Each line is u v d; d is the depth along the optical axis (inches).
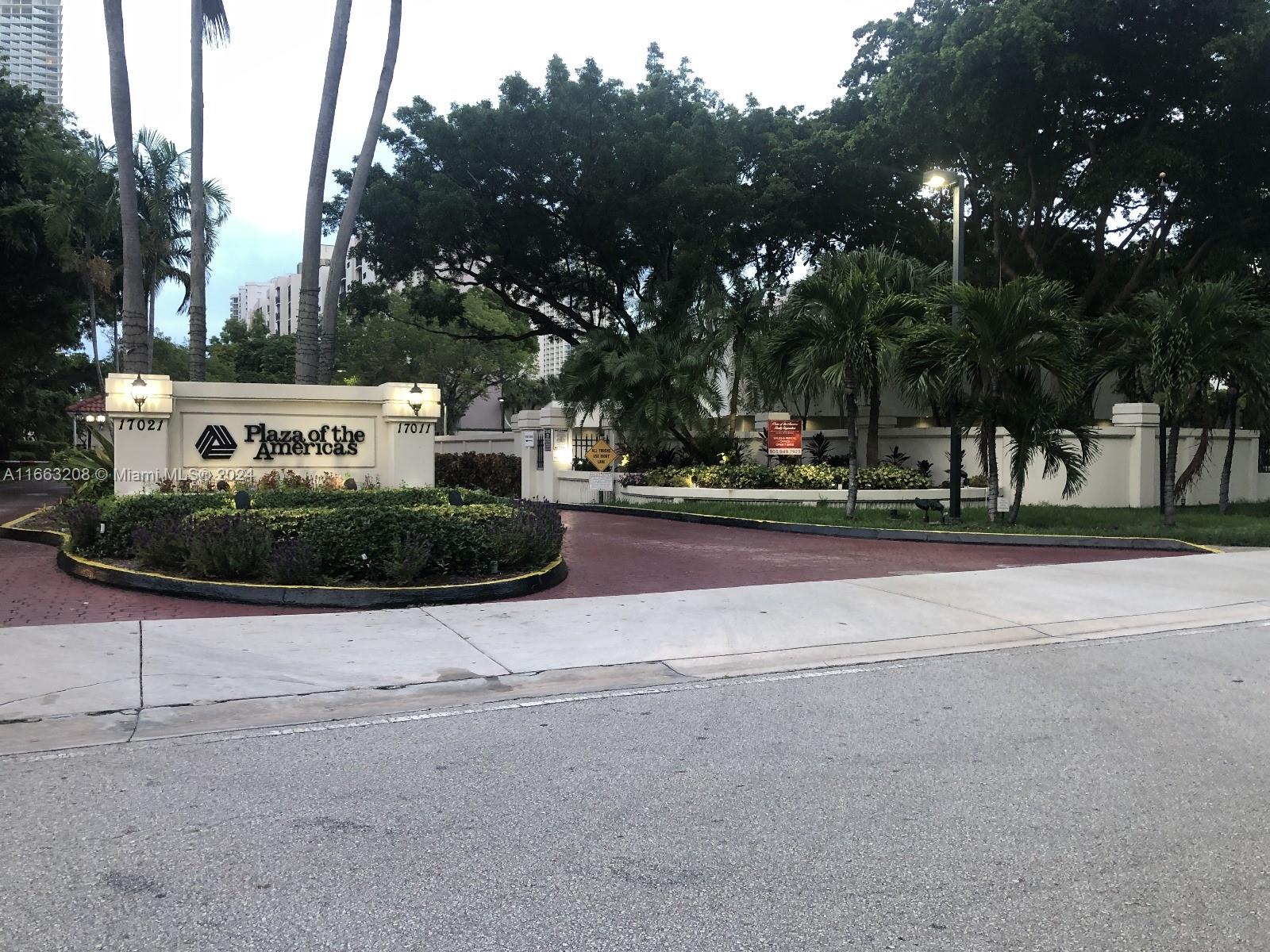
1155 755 196.9
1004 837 154.6
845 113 1057.5
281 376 2460.6
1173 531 610.2
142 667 261.0
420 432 645.3
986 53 792.9
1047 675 269.1
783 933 123.4
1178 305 647.8
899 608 366.0
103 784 178.7
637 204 1033.5
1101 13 772.0
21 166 1075.9
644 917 127.6
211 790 175.6
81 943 119.9
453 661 276.4
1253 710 232.2
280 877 138.9
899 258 861.8
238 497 428.8
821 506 802.8
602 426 1063.6
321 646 289.6
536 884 137.3
